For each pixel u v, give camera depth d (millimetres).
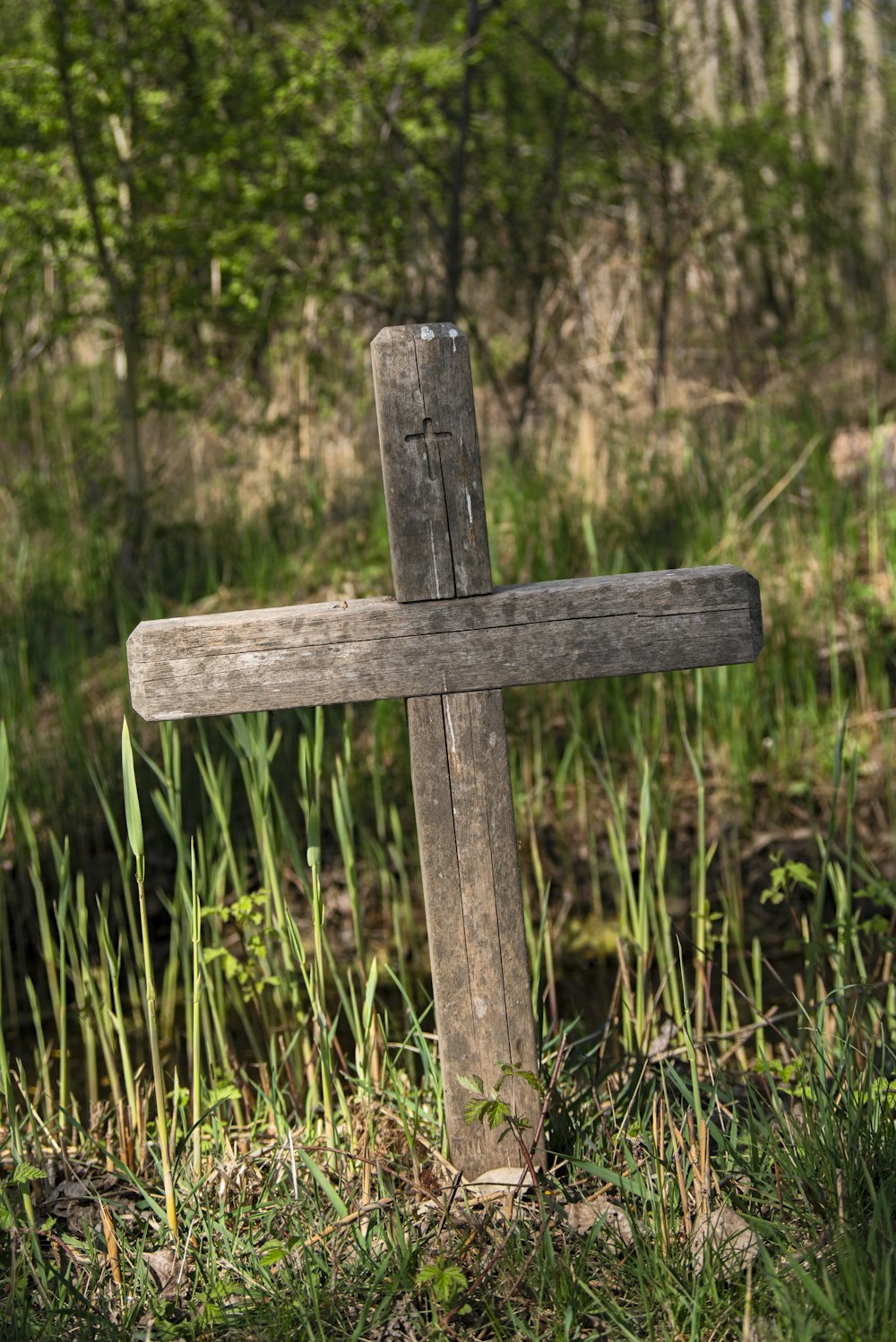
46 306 7840
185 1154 2795
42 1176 2531
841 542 5586
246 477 7359
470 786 2412
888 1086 2588
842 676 5344
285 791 4812
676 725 5164
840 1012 3025
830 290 11922
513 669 2385
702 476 6391
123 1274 2379
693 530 5887
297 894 4750
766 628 5273
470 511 2338
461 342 2295
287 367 7805
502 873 2443
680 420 7234
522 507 6109
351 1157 2592
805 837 4762
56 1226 2588
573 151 9672
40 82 6672
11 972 4113
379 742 4430
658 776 4895
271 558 6312
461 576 2355
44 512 7477
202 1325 2188
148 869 4832
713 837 4816
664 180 8938
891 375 7668
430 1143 2740
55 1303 2244
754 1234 2254
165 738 2967
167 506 7203
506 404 8195
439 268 9430
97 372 9523
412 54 7492
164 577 6637
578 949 4523
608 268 9125
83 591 6484
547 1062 2975
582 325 8844
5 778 2523
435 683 2379
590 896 4738
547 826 4953
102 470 8062
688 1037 2613
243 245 7250
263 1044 3883
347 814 3129
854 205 12133
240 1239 2439
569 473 6551
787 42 13492
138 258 7039
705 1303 2125
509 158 9695
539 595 2367
